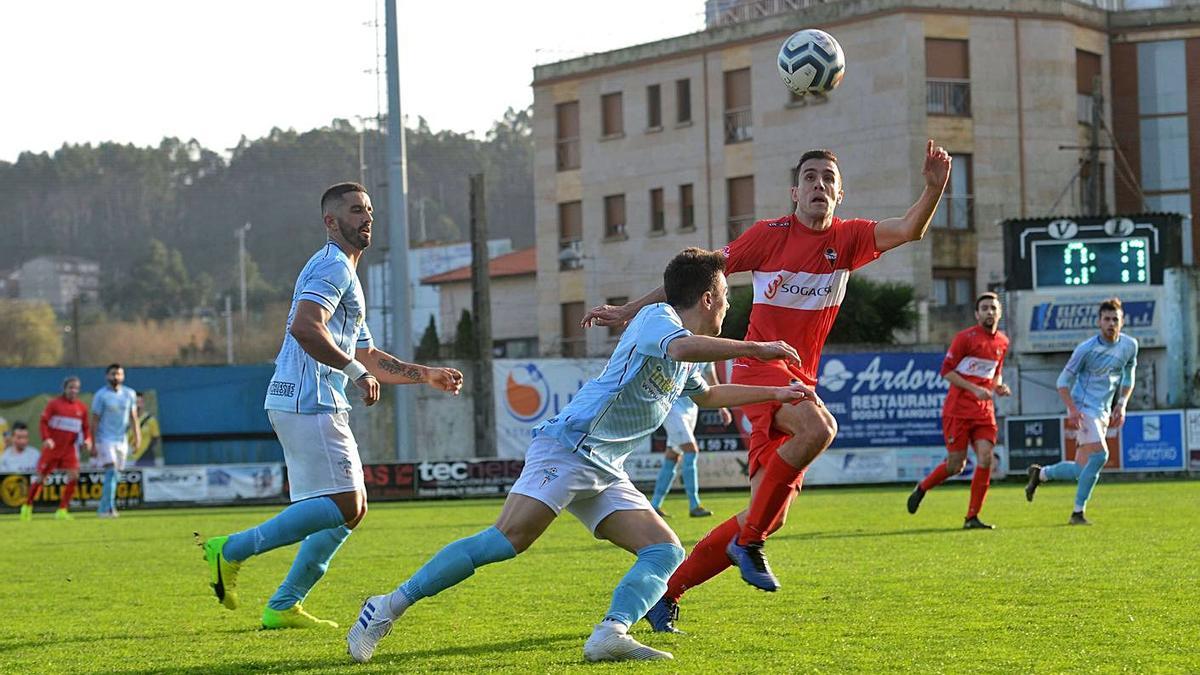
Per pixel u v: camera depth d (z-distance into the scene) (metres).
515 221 156.38
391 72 42.16
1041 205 64.12
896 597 12.03
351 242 10.95
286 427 10.79
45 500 38.66
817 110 64.94
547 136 75.56
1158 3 68.81
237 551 10.81
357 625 9.23
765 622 10.70
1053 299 48.12
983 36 63.28
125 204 133.25
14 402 46.66
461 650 9.68
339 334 10.79
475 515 28.88
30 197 129.88
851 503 29.31
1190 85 66.75
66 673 9.10
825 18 64.50
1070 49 64.94
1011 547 16.78
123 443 32.72
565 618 11.38
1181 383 47.47
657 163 71.25
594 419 9.05
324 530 10.96
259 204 137.12
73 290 128.62
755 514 10.23
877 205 63.06
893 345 47.97
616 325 10.35
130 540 22.78
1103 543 17.05
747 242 11.34
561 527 23.33
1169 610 10.84
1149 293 47.72
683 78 70.31
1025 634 9.78
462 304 87.31
